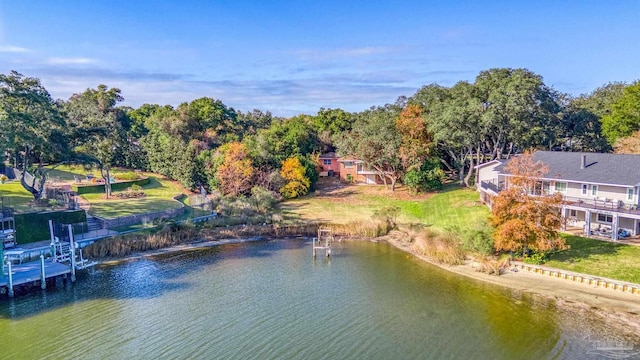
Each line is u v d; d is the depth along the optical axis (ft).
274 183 220.23
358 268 137.18
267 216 187.01
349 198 224.12
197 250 155.53
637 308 102.32
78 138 180.65
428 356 85.35
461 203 190.08
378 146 226.79
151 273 131.64
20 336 91.86
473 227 143.33
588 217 136.98
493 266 128.77
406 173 224.94
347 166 262.47
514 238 125.49
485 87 207.41
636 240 131.03
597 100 269.03
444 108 216.54
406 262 142.61
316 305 109.19
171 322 99.25
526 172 129.80
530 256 130.82
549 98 203.82
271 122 380.99
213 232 170.30
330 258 147.43
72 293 115.34
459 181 232.94
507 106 188.55
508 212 128.16
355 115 337.11
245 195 215.92
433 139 223.92
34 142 158.30
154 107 407.23
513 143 216.13
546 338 91.25
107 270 133.49
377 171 242.17
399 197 218.38
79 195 204.44
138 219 167.63
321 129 319.06
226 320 100.53
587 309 103.30
